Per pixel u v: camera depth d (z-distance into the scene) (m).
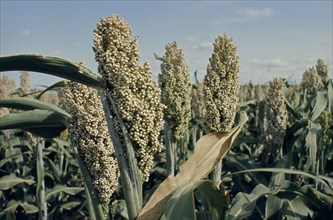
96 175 0.62
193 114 1.77
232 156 1.22
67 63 0.47
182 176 0.50
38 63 0.47
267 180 1.19
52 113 0.64
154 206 0.48
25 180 1.30
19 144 1.55
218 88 0.76
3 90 1.78
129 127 0.48
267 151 1.23
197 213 0.80
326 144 1.12
